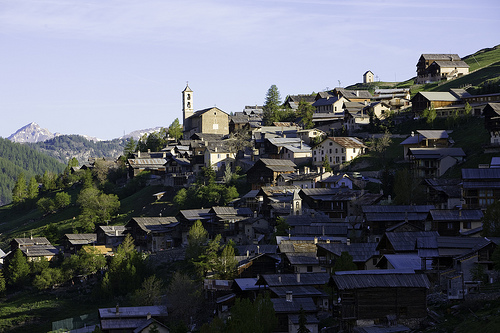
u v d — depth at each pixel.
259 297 92.31
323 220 151.62
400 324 84.50
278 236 141.50
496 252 88.00
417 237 108.19
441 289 92.62
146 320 112.88
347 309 84.88
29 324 139.00
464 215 117.31
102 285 147.88
